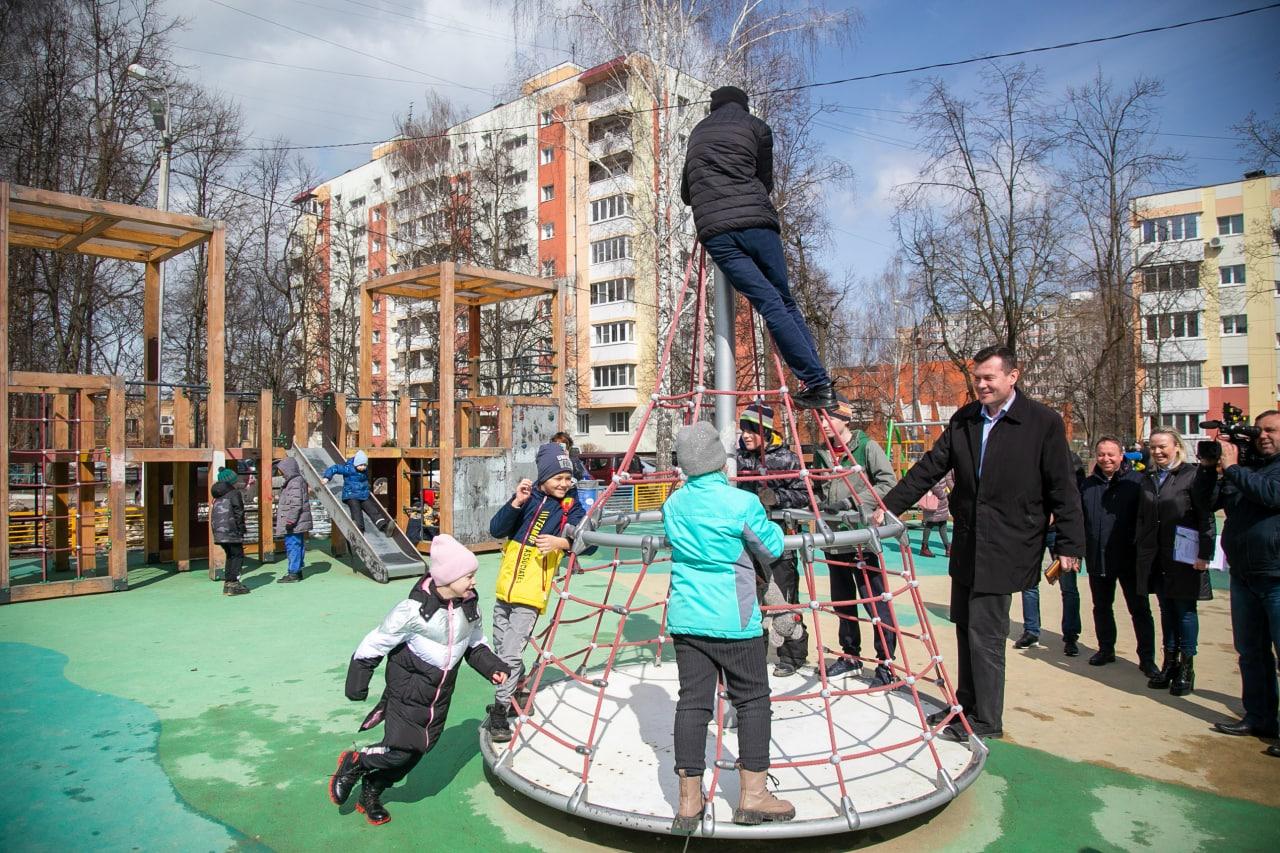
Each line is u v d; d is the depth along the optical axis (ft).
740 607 9.91
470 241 105.50
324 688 17.84
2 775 12.94
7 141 61.26
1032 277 81.10
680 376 65.87
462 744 14.46
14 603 27.63
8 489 27.63
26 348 64.44
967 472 13.83
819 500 18.40
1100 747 14.25
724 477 10.39
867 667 18.76
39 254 63.46
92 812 11.62
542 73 61.21
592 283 125.59
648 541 11.43
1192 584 17.02
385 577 31.94
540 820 11.46
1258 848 10.59
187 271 88.94
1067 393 97.96
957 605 14.47
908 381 155.43
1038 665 19.85
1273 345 123.65
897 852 10.46
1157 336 108.58
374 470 42.32
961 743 13.10
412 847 10.65
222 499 29.43
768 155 14.25
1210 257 127.65
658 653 18.10
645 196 71.67
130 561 37.93
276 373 98.27
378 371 158.92
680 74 59.06
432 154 107.24
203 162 78.02
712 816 10.02
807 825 9.86
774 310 12.91
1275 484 13.74
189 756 13.80
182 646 21.62
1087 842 10.76
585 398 128.36
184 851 10.48
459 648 11.26
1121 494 19.02
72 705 16.55
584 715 14.56
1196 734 14.92
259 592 29.89
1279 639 14.05
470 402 42.86
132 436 51.72
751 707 9.98
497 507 40.52
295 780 12.84
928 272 85.25
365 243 155.22
